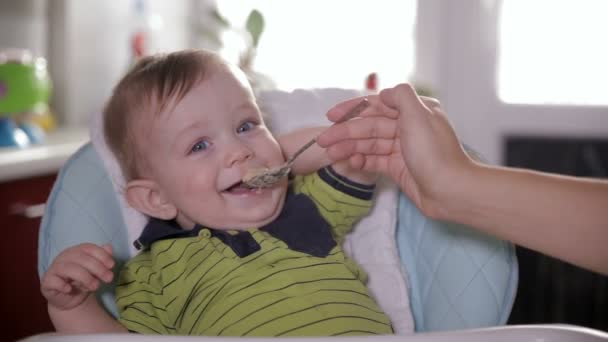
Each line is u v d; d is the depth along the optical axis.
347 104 0.90
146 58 1.11
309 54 2.40
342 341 0.59
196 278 0.98
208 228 1.04
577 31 2.23
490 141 2.32
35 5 2.06
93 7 2.20
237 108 1.02
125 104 1.06
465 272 0.96
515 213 0.63
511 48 2.28
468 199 0.66
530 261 2.28
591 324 2.26
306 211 1.05
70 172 1.05
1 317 1.46
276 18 2.41
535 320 2.29
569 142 2.29
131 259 1.04
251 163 1.00
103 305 1.00
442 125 0.71
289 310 0.93
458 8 2.29
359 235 1.09
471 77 2.31
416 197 0.86
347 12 2.36
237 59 2.24
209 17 2.53
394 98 0.73
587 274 2.24
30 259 1.54
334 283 0.97
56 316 0.88
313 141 0.93
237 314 0.94
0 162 1.42
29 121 1.82
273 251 0.99
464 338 0.61
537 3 2.25
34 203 1.55
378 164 0.90
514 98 2.30
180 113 1.00
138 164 1.06
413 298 1.05
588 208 0.60
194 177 1.01
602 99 2.24
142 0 2.34
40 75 1.74
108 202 1.06
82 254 0.82
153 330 0.96
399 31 2.33
